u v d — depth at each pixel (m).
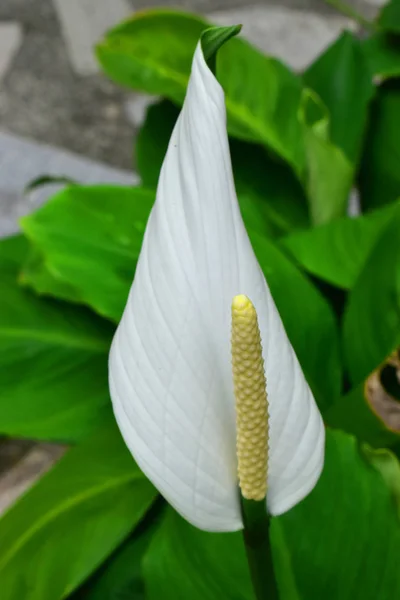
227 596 0.48
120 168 1.34
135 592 0.55
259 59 0.74
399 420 0.52
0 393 0.60
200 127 0.30
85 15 1.60
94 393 0.61
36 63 1.52
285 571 0.48
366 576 0.48
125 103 1.45
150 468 0.34
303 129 0.65
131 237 0.59
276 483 0.35
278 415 0.34
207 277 0.32
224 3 1.61
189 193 0.31
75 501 0.53
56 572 0.51
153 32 0.73
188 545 0.49
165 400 0.33
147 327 0.32
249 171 0.77
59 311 0.65
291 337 0.57
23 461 0.93
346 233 0.64
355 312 0.59
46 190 1.26
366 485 0.49
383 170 0.77
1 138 1.37
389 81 0.81
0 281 0.66
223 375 0.33
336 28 1.55
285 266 0.59
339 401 0.54
